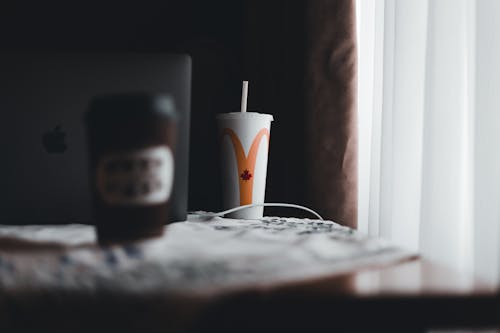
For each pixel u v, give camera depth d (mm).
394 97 1193
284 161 1349
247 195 1122
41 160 970
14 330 595
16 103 964
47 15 1354
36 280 645
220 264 715
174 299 610
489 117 1051
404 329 630
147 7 1390
